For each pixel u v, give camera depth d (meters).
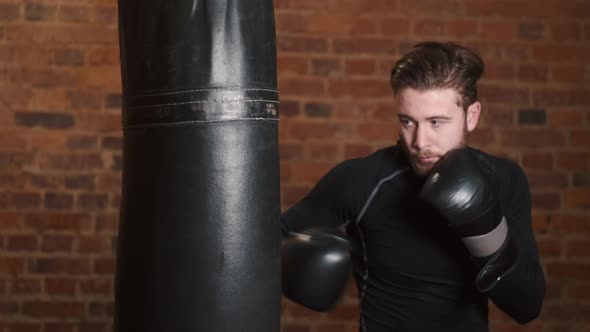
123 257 1.01
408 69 1.44
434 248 1.57
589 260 3.39
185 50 0.96
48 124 3.27
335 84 3.32
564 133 3.39
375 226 1.62
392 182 1.61
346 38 3.32
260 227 0.99
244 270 0.98
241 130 0.97
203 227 0.96
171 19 0.96
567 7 3.38
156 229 0.97
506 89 3.37
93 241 3.29
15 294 3.26
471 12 3.36
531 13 3.38
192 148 0.96
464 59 1.45
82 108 3.28
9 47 3.25
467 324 1.59
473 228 1.38
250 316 0.98
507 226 1.50
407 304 1.61
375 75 3.33
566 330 3.39
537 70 3.38
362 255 1.67
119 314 1.02
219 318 0.97
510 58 3.37
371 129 3.33
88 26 3.28
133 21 0.99
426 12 3.35
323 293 1.36
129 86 1.00
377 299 1.65
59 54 3.27
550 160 3.39
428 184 1.40
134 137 1.00
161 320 0.97
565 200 3.39
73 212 3.28
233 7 0.97
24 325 3.26
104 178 3.29
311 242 1.39
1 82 3.25
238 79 0.97
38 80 3.26
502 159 1.64
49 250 3.27
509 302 1.51
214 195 0.96
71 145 3.28
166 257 0.97
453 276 1.57
